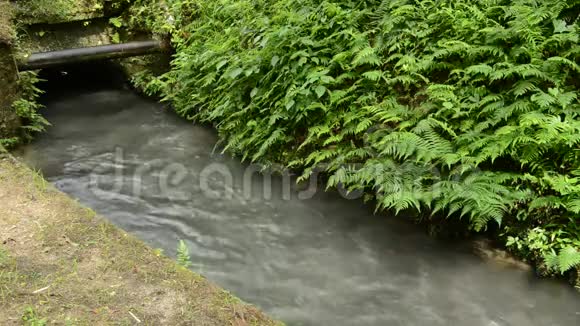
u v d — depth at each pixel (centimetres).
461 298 412
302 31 617
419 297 415
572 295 404
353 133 539
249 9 741
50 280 322
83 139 729
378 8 602
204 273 445
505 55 482
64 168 643
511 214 446
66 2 859
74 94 914
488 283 427
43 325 282
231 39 692
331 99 540
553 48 483
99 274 331
